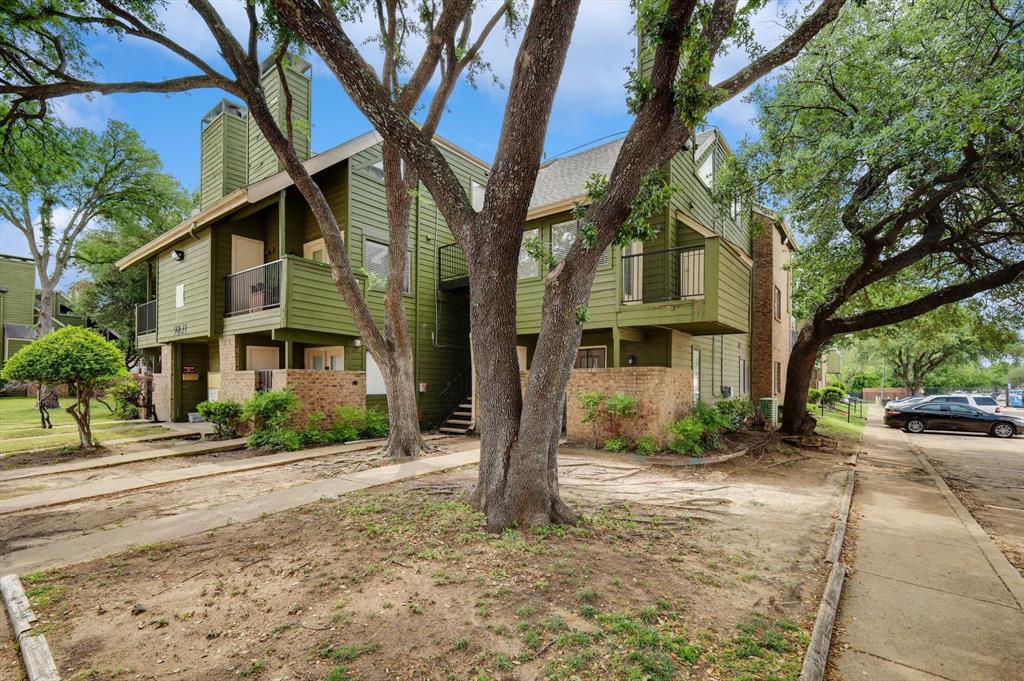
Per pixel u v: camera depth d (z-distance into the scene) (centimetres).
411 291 1377
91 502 612
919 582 405
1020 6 769
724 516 560
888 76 964
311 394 1091
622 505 572
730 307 1041
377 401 1294
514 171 451
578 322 461
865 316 1235
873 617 342
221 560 397
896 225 1070
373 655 262
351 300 880
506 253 463
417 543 420
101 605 322
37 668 253
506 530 438
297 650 267
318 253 1286
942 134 728
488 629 287
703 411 1073
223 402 1108
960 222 1104
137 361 2272
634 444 978
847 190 1113
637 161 426
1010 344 1496
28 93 690
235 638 281
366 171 1260
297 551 412
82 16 679
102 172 1995
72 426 1355
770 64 489
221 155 1366
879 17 971
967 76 838
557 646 270
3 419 1567
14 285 3067
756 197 1167
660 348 1136
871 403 4588
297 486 677
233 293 1246
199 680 243
